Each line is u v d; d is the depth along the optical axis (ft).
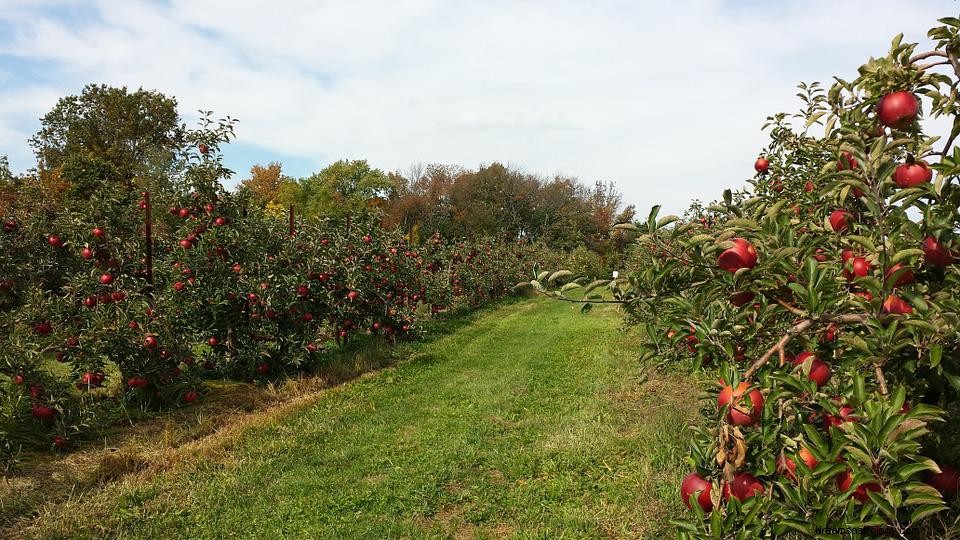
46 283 22.80
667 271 7.10
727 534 5.44
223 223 23.04
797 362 6.14
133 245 20.99
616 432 16.78
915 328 5.54
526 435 17.49
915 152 6.73
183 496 13.30
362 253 32.12
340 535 11.73
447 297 47.42
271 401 21.63
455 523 12.32
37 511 12.12
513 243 80.02
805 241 7.44
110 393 19.45
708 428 7.54
